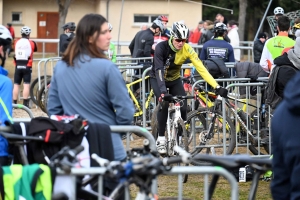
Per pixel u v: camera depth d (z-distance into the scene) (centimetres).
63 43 2298
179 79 1435
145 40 2205
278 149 650
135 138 1817
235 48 2523
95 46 815
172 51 1371
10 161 816
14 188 694
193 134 1437
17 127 788
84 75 803
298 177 624
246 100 1456
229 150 1429
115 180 675
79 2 6059
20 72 2295
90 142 769
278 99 1291
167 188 1253
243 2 5334
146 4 5906
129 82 1831
